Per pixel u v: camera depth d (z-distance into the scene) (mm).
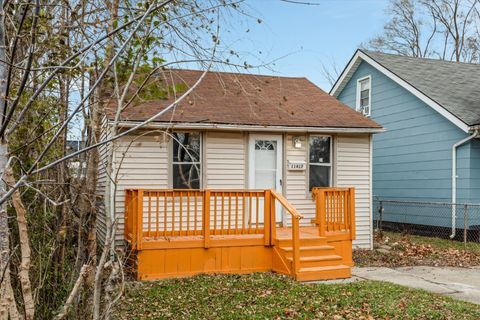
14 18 2574
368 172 11664
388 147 15461
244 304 6117
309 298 6453
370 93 16484
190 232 8375
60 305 3510
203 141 10078
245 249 8477
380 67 15672
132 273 7660
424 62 16703
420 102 14109
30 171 2059
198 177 10031
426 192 13828
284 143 10828
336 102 12766
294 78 14344
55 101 3510
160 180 9586
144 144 9438
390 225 15203
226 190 8461
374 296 6605
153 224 9633
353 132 11164
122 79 3000
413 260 10172
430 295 6820
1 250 2291
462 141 12508
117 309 5531
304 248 8391
